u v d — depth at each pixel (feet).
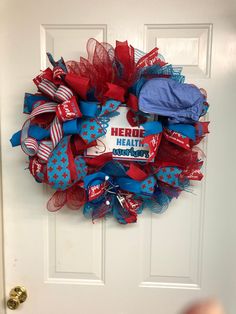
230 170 3.68
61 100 3.22
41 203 3.82
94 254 3.85
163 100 3.20
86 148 3.40
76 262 3.86
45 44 3.64
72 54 3.63
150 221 3.78
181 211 3.76
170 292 3.85
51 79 3.26
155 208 3.64
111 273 3.85
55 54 3.64
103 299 3.89
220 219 3.74
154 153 3.25
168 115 3.20
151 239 3.80
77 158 3.35
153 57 3.30
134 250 3.81
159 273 3.84
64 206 3.79
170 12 3.56
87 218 3.80
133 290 3.86
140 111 3.32
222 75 3.59
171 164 3.39
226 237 3.76
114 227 3.80
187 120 3.24
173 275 3.83
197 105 3.21
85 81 3.15
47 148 3.24
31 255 3.88
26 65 3.66
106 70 3.31
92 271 3.87
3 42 3.64
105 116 3.37
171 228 3.78
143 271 3.84
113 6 3.57
